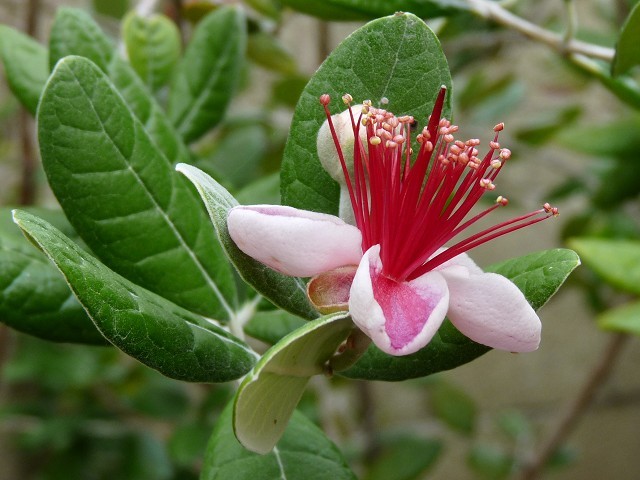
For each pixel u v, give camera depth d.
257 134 0.23
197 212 0.11
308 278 0.10
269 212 0.09
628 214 0.28
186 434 0.25
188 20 0.20
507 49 0.32
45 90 0.10
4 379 0.28
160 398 0.28
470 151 0.09
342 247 0.08
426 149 0.09
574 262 0.09
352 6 0.14
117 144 0.10
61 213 0.13
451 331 0.10
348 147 0.09
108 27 0.25
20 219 0.08
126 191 0.11
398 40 0.10
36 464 0.32
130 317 0.08
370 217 0.09
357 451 0.28
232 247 0.09
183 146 0.13
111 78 0.12
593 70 0.15
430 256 0.09
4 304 0.11
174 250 0.11
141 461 0.28
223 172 0.22
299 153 0.10
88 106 0.10
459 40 0.25
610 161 0.26
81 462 0.28
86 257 0.09
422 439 0.28
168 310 0.09
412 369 0.10
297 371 0.09
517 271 0.10
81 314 0.11
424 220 0.09
